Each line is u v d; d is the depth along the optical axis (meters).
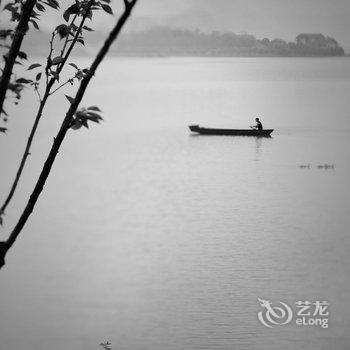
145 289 89.50
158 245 115.75
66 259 107.38
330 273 96.31
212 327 77.88
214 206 148.25
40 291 90.50
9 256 109.94
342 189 159.00
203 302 85.56
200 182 180.38
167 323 79.00
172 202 157.25
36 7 13.58
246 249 110.69
